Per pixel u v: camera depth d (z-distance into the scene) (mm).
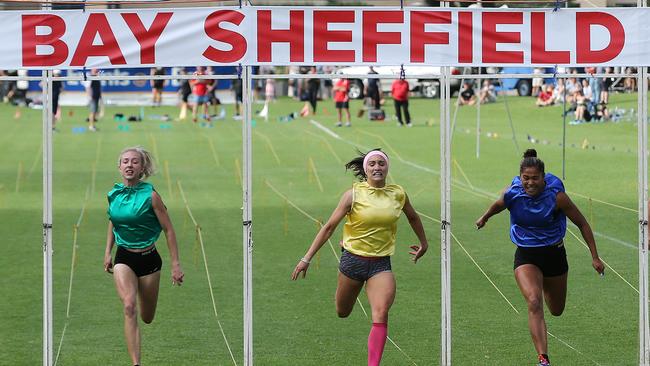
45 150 16016
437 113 67625
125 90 85500
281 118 65312
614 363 16859
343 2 18297
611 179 36781
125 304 15469
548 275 16266
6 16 16000
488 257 25281
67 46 16062
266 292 22047
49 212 16000
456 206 32312
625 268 23891
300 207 32594
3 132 57844
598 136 51500
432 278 23250
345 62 16156
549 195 15938
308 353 17609
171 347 18031
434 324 19516
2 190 36656
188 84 66000
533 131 55031
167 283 23000
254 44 16062
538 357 15953
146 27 16062
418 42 16172
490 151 46406
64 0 16156
